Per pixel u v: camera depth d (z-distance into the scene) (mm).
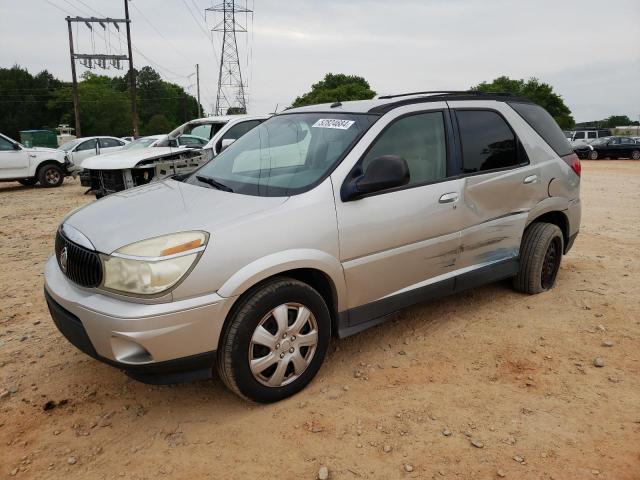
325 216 3121
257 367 2939
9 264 6215
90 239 2887
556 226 4719
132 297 2643
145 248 2689
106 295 2746
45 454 2711
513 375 3414
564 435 2799
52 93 87250
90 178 9562
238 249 2807
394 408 3053
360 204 3285
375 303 3488
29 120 85750
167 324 2627
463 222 3883
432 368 3510
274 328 3004
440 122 3875
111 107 86750
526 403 3094
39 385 3369
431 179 3717
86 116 85500
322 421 2932
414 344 3861
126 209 3236
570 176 4852
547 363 3566
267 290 2910
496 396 3170
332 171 3260
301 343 3113
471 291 4910
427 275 3748
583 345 3820
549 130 4785
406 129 3658
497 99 4414
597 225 8242
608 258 6102
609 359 3615
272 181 3381
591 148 28188
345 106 3914
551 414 2984
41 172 15234
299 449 2709
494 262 4262
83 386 3354
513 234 4359
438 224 3699
